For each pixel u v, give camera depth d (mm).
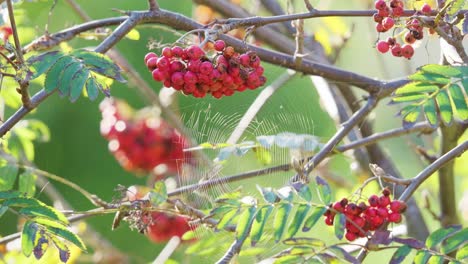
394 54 1259
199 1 1603
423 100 1242
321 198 1237
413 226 1537
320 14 1288
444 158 1261
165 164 1614
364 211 1234
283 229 1228
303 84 1619
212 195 1384
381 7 1254
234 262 1270
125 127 1615
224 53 1224
